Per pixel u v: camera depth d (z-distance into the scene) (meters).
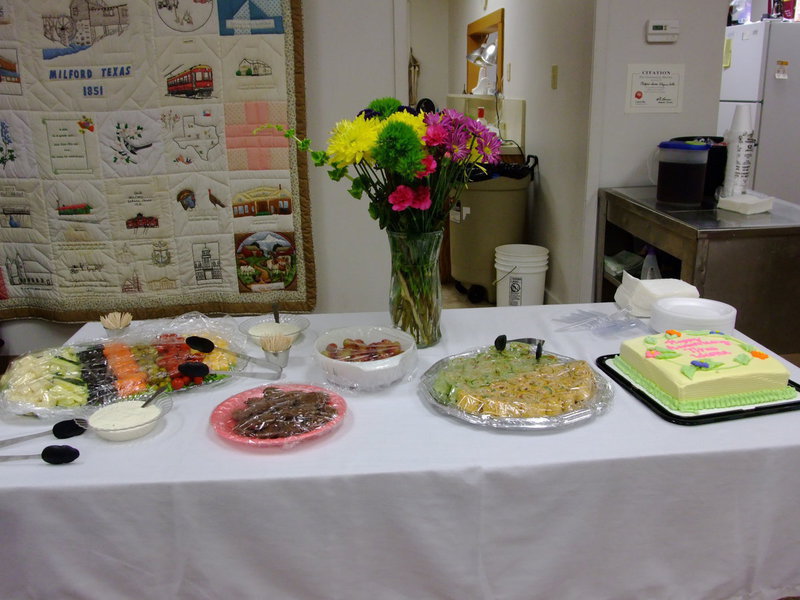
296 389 1.29
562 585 1.12
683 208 2.48
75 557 1.05
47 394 1.24
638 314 1.68
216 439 1.15
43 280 2.52
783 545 1.14
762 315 2.24
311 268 2.56
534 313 1.75
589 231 3.01
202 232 2.50
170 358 1.40
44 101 2.35
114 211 2.46
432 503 1.05
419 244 1.42
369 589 1.09
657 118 2.88
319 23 2.46
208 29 2.32
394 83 2.54
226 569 1.06
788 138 3.80
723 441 1.10
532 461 1.05
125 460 1.08
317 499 1.03
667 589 1.14
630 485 1.07
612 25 2.74
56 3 2.27
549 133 3.62
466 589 1.09
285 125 2.40
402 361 1.32
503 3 4.41
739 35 3.83
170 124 2.39
